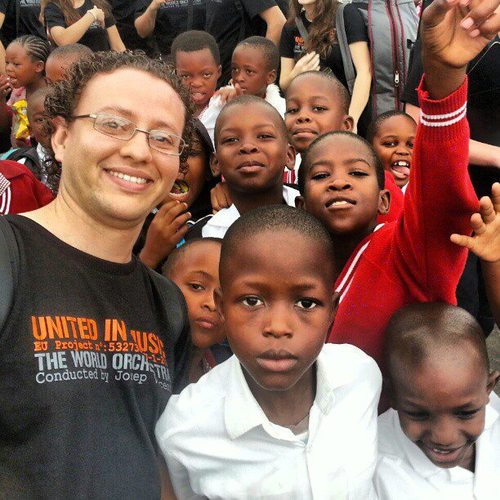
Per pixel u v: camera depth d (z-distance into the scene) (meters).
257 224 0.78
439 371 0.85
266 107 1.39
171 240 1.25
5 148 1.77
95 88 0.79
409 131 1.65
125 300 0.79
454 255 0.92
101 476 0.71
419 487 0.89
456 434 0.86
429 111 0.81
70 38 2.57
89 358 0.73
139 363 0.77
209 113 2.10
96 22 2.65
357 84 2.16
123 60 0.82
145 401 0.77
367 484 0.83
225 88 2.10
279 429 0.80
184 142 0.85
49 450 0.69
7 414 0.70
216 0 2.53
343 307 1.00
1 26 2.84
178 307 0.86
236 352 0.78
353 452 0.82
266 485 0.79
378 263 1.00
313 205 1.07
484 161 1.42
